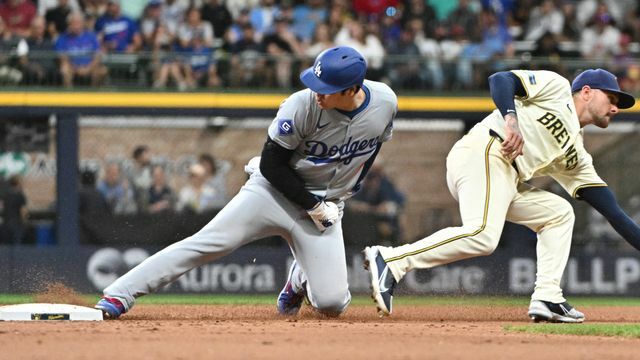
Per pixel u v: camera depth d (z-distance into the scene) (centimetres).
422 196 5266
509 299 4484
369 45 5581
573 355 1772
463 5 5853
